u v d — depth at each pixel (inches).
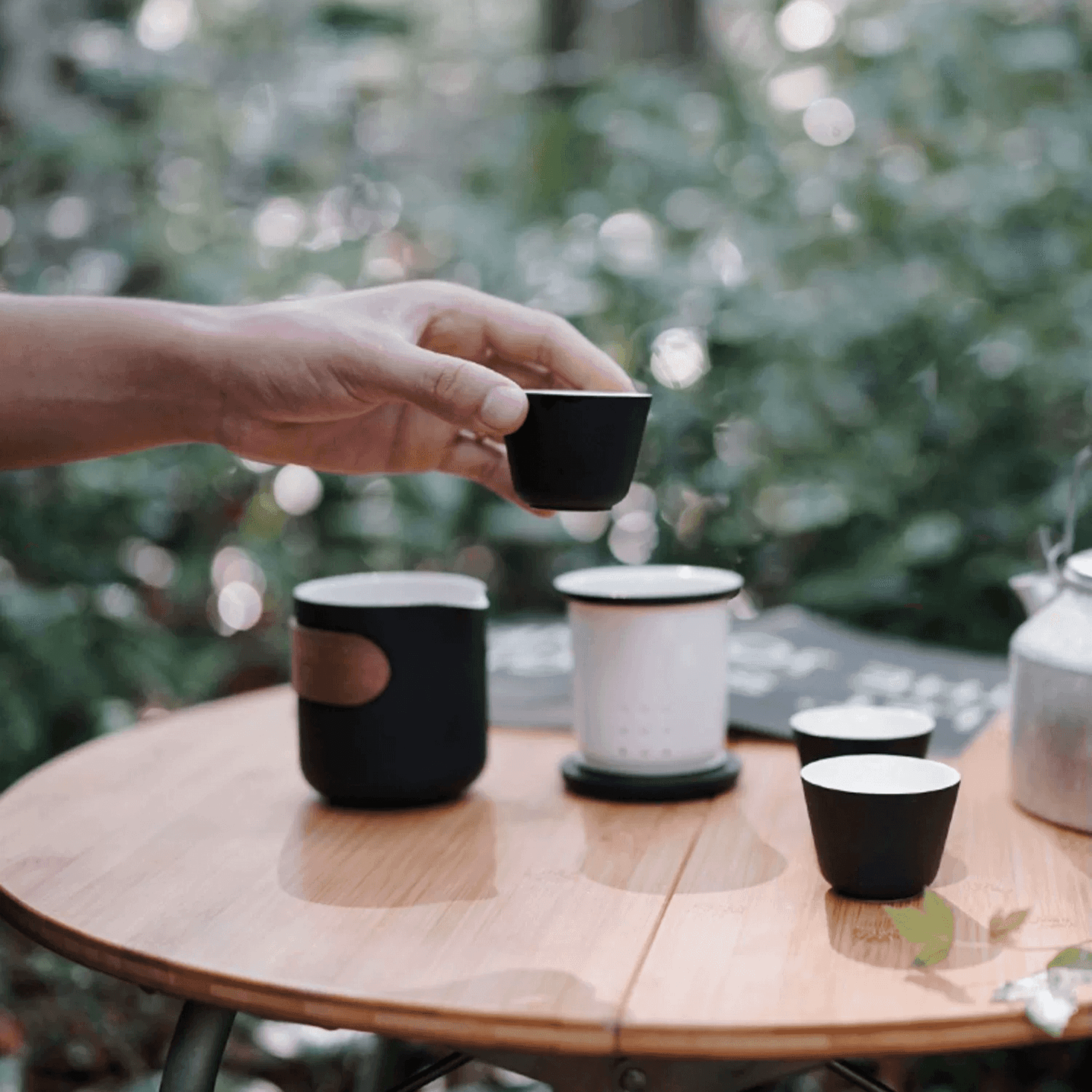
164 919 36.0
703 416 93.1
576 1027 29.4
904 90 99.5
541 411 39.2
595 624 46.6
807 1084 73.1
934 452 94.5
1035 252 92.6
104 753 53.6
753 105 111.2
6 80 97.9
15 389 42.0
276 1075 74.2
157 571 102.7
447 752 45.1
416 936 34.6
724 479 93.6
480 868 39.8
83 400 42.4
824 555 98.4
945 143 96.4
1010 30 99.3
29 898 37.8
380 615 44.1
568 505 40.2
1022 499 93.4
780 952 33.2
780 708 54.9
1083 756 42.1
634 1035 29.2
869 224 96.7
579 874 39.1
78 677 87.7
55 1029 71.9
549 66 128.3
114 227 97.8
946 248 95.9
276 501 100.5
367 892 37.9
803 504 91.1
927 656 62.9
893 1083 73.0
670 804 45.9
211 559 99.8
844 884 36.8
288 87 101.2
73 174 99.4
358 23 109.0
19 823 44.9
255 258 96.7
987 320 92.4
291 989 31.3
